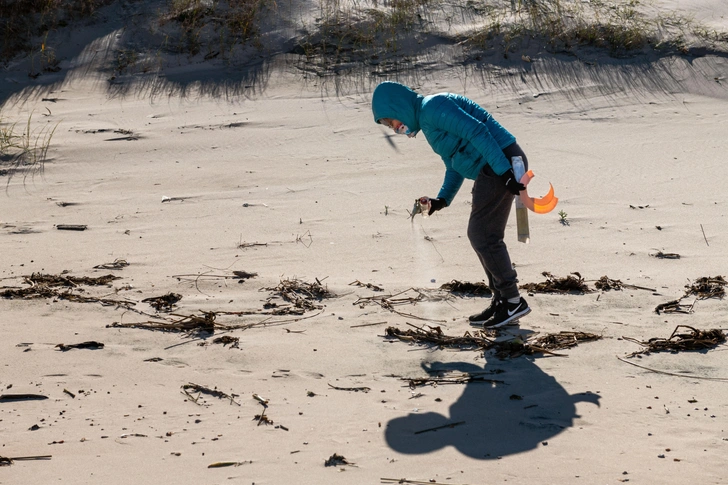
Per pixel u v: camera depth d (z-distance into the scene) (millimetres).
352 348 8969
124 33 28406
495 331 9469
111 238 13648
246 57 27281
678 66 26125
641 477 6043
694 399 7520
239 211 15250
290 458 6441
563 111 23328
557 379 8070
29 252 12789
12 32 28141
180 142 20516
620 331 9406
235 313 10086
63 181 17547
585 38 27500
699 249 12586
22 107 24062
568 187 16578
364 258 12453
